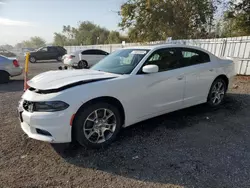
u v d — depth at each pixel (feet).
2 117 14.05
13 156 9.19
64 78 10.05
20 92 22.16
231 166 8.27
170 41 40.75
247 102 16.70
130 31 57.98
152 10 52.42
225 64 15.58
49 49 72.49
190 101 13.44
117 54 13.53
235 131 11.51
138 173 7.95
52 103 8.57
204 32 54.29
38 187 7.22
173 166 8.34
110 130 10.21
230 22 45.80
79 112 9.09
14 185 7.30
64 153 9.42
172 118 13.53
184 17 52.26
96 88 9.35
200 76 13.65
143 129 11.87
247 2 39.93
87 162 8.73
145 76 10.96
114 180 7.58
